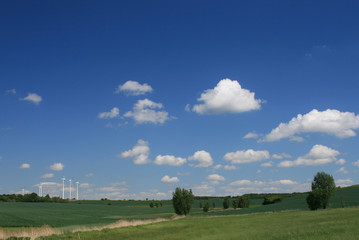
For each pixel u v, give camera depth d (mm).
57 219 87312
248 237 31891
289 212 72750
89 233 46406
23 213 101312
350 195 120812
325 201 81688
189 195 98938
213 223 53719
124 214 120188
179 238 36188
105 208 150625
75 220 86375
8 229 54719
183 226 52312
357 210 59969
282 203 131125
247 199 133000
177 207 98062
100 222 80312
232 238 32375
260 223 48219
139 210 143750
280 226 41125
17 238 42250
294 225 40719
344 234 27859
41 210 120000
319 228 33906
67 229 51906
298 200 136625
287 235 30391
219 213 97250
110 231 48156
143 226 55000
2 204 154875
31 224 73375
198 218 72875
